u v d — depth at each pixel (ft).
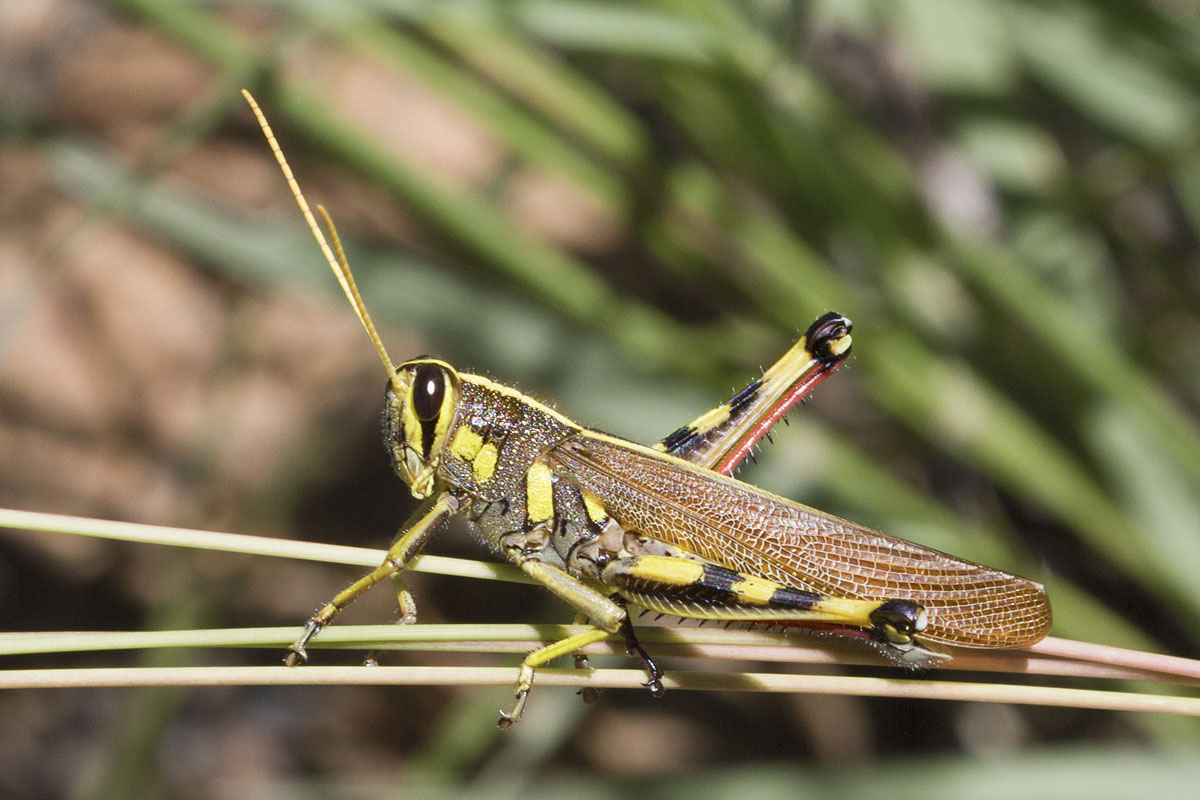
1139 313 1.48
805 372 1.20
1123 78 1.36
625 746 1.56
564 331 1.32
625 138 1.32
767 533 1.17
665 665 1.52
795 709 1.60
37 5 2.00
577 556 1.17
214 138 1.82
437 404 1.17
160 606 1.52
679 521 1.17
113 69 1.92
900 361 1.31
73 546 1.60
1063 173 1.39
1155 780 1.21
